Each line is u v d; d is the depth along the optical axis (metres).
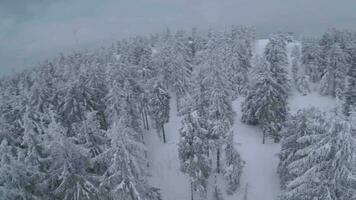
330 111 14.45
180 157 25.33
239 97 49.62
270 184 30.03
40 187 15.48
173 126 44.12
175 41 64.06
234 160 28.55
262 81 33.00
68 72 45.88
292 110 44.34
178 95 47.69
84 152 15.92
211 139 27.67
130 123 31.89
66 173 15.05
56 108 31.66
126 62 49.19
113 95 31.94
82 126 18.94
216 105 33.84
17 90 41.19
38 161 16.19
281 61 48.50
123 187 16.88
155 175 34.16
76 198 15.23
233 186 29.19
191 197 30.41
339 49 47.69
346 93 40.72
